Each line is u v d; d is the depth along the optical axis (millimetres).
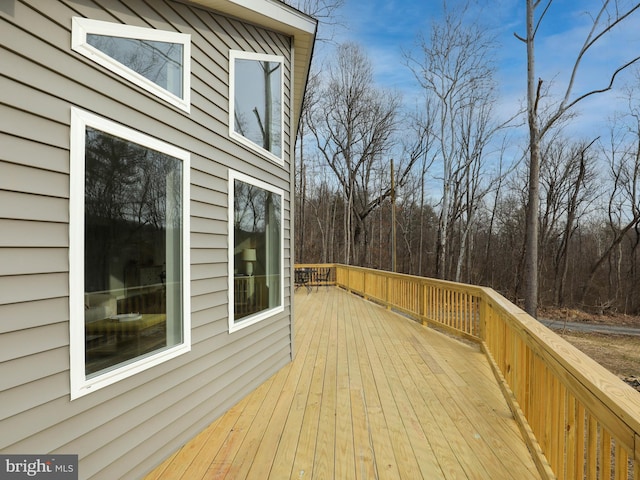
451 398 3061
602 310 18062
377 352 4473
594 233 21453
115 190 1943
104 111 1878
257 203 3570
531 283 9203
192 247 2525
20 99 1480
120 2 2039
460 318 5000
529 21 9289
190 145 2553
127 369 1947
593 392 1272
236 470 2057
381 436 2432
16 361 1435
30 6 1538
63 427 1606
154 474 2039
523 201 20938
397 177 23234
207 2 2771
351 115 21906
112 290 1904
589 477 1314
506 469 2055
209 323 2701
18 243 1455
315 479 1962
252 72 3568
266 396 3131
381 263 25531
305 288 11625
